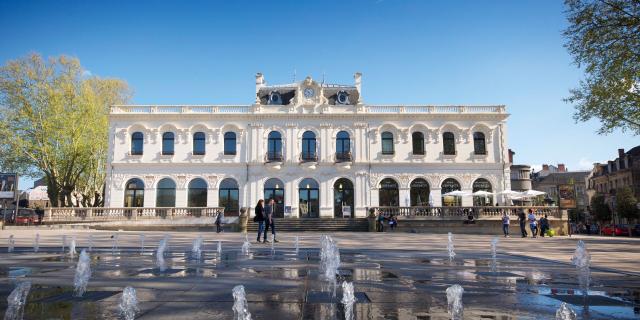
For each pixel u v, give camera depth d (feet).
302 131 129.18
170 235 86.58
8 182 120.57
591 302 19.08
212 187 126.52
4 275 26.55
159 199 126.21
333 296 19.83
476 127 130.11
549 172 317.63
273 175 127.24
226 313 16.33
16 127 128.67
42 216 124.67
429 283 23.88
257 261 35.12
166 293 20.45
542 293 21.15
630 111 70.13
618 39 64.34
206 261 35.09
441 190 127.85
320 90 131.03
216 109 130.41
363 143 128.88
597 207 213.66
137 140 128.26
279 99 133.28
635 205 184.24
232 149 128.88
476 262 35.73
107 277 25.61
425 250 48.96
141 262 34.24
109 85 149.48
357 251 46.93
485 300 19.24
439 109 131.75
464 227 112.78
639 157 204.13
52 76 132.16
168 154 127.54
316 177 127.44
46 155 129.29
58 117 128.06
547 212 114.32
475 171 128.26
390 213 115.75
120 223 112.68
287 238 74.90
